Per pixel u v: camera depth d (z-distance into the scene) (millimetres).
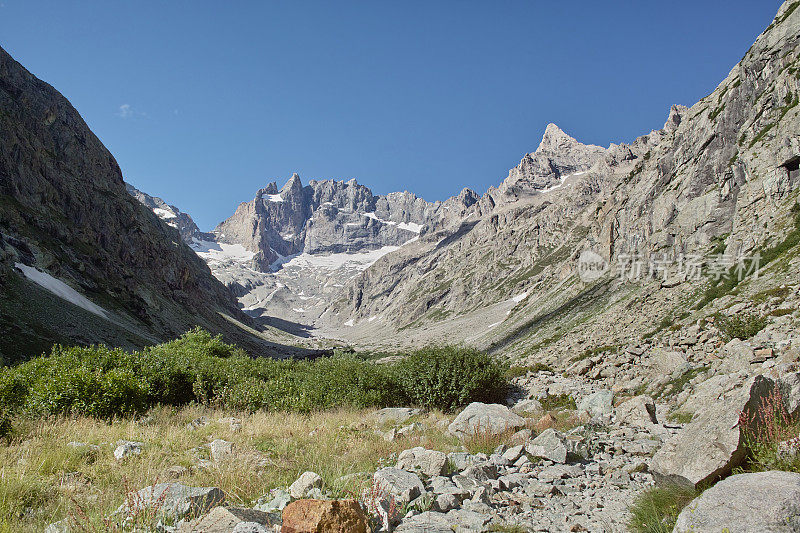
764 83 84812
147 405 19109
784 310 22688
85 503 7066
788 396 7598
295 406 20922
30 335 66000
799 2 85438
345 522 5383
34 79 166500
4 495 6930
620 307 77688
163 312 145250
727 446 6605
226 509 5828
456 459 10336
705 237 77000
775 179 62469
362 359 27672
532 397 22062
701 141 99000
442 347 23703
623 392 21062
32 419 14312
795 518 4633
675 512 6352
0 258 79688
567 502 7887
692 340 23625
